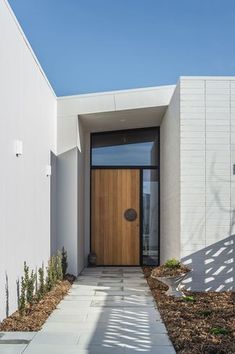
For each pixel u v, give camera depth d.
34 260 6.67
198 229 7.46
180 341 4.43
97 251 11.08
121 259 11.06
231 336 4.59
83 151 10.64
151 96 9.39
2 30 4.97
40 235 7.17
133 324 5.30
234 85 7.61
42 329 5.01
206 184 7.51
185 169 7.54
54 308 6.13
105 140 11.32
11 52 5.38
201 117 7.58
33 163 6.65
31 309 5.78
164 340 4.62
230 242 7.45
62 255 8.62
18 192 5.71
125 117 10.01
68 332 4.90
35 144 6.82
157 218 11.11
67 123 9.31
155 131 11.30
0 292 4.89
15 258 5.55
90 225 11.08
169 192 8.98
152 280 8.45
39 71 7.19
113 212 11.14
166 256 9.41
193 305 6.24
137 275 9.55
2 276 4.96
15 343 4.44
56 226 9.08
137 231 11.10
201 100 7.59
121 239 11.10
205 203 7.49
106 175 11.20
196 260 7.41
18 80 5.73
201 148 7.55
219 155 7.54
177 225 7.75
